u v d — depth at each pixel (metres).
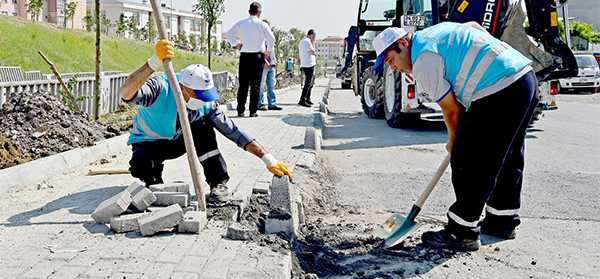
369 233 5.21
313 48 16.08
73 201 5.38
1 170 5.82
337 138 11.12
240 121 12.12
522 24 10.73
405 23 12.95
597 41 39.38
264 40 12.41
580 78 25.73
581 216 5.79
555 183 7.13
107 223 4.68
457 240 4.73
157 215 4.44
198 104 4.96
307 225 5.38
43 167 6.30
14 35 24.58
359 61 16.11
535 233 5.26
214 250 4.12
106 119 11.52
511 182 5.00
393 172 7.82
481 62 4.44
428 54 4.46
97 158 7.52
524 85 4.48
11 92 9.51
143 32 51.88
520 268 4.43
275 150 8.70
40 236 4.35
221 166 5.29
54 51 25.42
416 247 4.84
